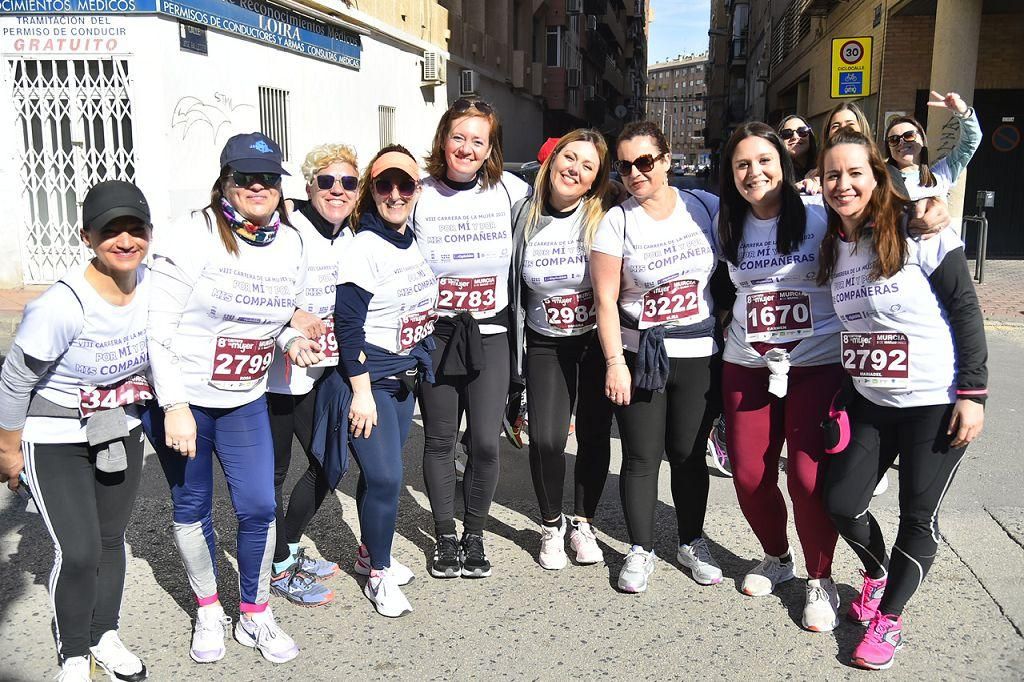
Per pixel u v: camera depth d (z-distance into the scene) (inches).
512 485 198.4
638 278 140.4
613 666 123.1
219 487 193.6
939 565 151.5
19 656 124.6
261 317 119.1
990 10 568.4
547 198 147.8
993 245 622.5
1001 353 328.8
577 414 156.9
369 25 612.4
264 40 474.0
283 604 142.3
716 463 206.1
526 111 1113.4
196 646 124.6
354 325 130.6
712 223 142.6
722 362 144.7
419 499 189.0
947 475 117.5
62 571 109.8
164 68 389.7
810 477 129.8
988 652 125.1
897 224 114.7
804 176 218.7
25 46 390.3
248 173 111.2
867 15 627.5
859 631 132.3
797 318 132.1
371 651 127.7
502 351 151.6
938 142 482.3
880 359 117.6
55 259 416.5
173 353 113.4
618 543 165.9
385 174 131.6
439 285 148.9
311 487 144.0
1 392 105.5
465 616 138.0
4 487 191.8
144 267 116.3
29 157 408.8
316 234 138.9
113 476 116.0
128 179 403.9
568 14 1246.9
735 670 121.8
